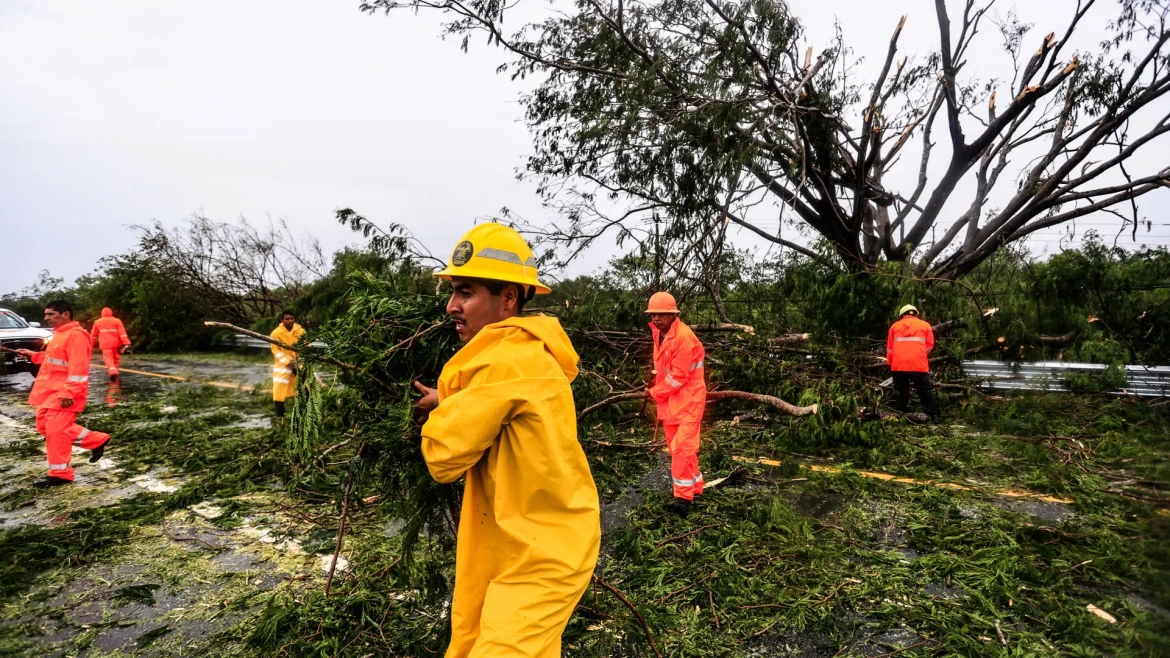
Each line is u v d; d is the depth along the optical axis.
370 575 3.60
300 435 2.78
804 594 3.49
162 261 19.02
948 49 11.73
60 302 5.80
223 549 4.18
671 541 4.25
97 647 3.02
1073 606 3.32
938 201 12.54
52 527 4.59
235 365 16.31
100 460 6.50
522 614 1.50
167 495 5.30
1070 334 9.80
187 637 3.10
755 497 5.09
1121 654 2.81
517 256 1.74
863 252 12.55
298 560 4.00
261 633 2.94
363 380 2.83
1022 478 5.70
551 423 1.55
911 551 4.16
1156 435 6.30
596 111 9.38
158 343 19.58
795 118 9.37
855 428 6.65
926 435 7.29
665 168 8.33
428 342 2.84
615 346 8.41
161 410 9.33
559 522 1.59
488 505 1.64
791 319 10.34
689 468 4.71
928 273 10.02
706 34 8.94
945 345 9.53
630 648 2.92
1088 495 5.11
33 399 5.73
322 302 7.36
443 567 3.43
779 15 8.76
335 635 2.91
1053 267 10.18
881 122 11.41
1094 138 10.79
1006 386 9.14
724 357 8.62
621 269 9.49
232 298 19.92
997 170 13.34
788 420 7.46
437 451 1.48
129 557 4.06
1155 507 2.73
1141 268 10.44
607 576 3.79
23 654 2.97
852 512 4.78
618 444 6.32
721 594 3.50
